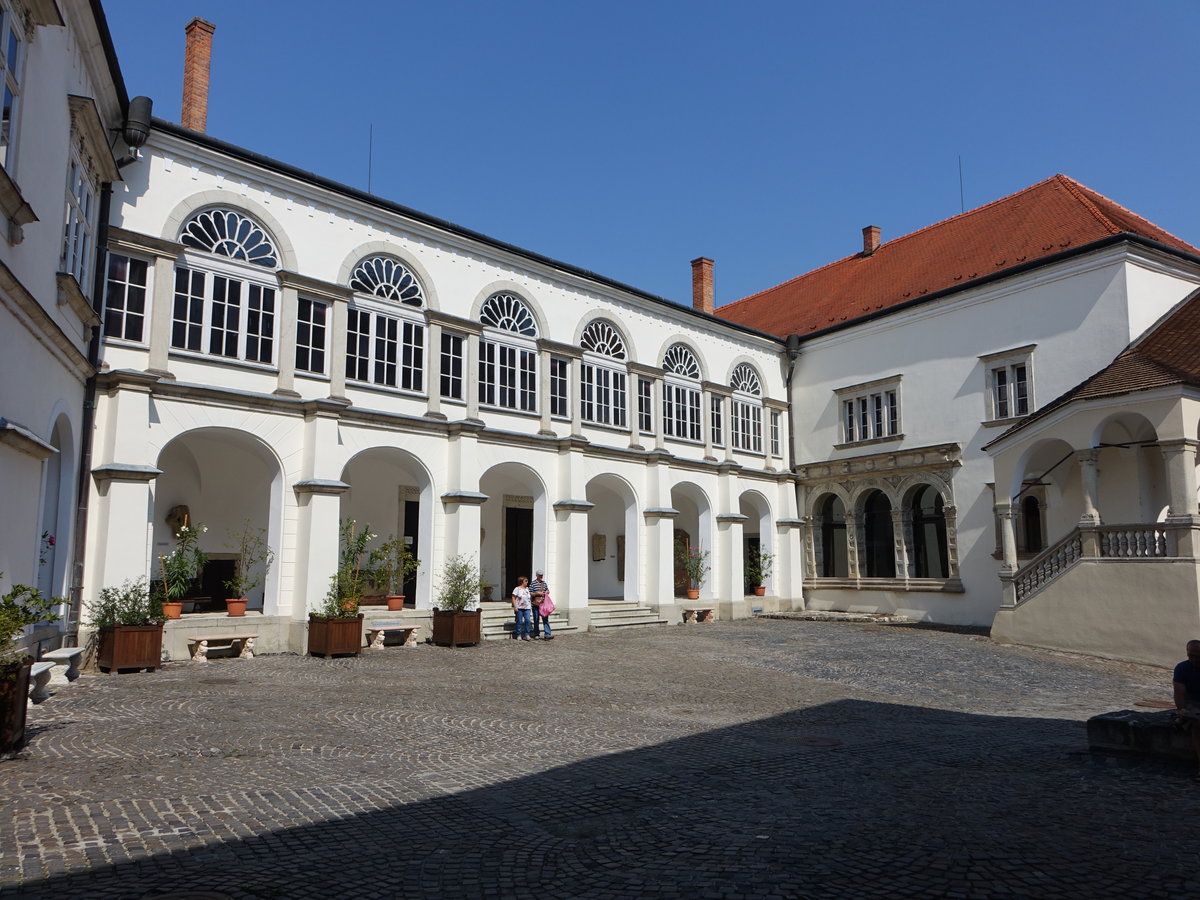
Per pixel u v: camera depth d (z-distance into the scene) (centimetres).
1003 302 2431
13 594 846
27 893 508
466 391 2100
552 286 2372
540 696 1292
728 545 2727
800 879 559
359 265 1938
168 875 545
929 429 2602
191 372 1630
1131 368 1927
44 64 1087
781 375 3098
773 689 1410
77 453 1416
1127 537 1808
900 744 998
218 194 1698
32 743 883
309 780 783
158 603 1506
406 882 549
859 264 3356
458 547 1983
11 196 918
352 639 1669
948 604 2511
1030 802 739
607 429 2481
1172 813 704
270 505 1755
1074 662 1753
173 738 926
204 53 1870
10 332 1010
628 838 644
